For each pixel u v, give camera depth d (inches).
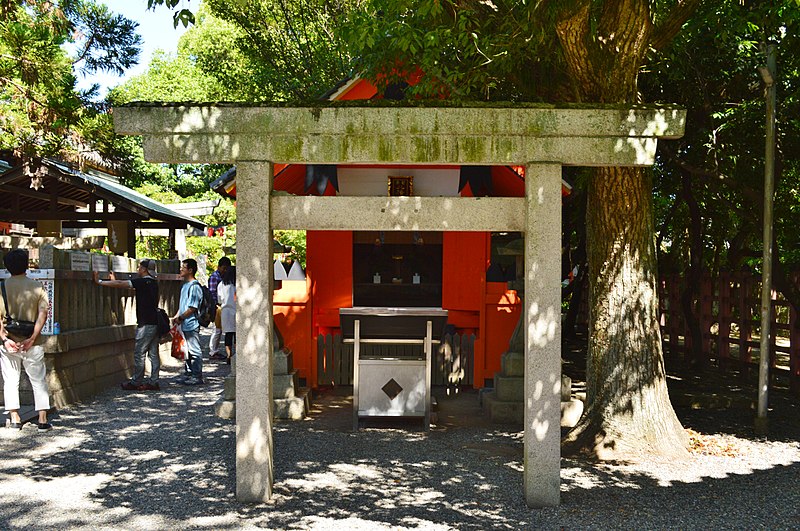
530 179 199.0
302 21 802.2
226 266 515.8
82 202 722.2
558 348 200.2
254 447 204.4
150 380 408.2
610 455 257.1
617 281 262.7
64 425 305.9
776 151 429.1
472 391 417.4
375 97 394.6
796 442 284.8
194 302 430.9
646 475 234.5
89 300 383.9
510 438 294.7
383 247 465.7
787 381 453.7
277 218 205.6
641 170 260.1
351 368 420.2
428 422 308.3
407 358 311.7
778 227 547.8
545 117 197.6
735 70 416.5
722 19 322.3
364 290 458.3
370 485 224.4
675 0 301.0
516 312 420.2
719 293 502.3
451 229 205.0
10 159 621.9
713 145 414.6
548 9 234.2
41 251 339.0
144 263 406.6
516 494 215.6
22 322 292.7
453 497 212.4
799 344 402.6
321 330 435.2
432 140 199.9
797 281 414.3
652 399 262.1
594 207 266.1
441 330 369.4
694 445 274.4
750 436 295.1
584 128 197.9
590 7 241.3
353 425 311.4
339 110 198.2
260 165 200.2
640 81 438.3
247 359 202.7
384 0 297.1
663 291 610.9
